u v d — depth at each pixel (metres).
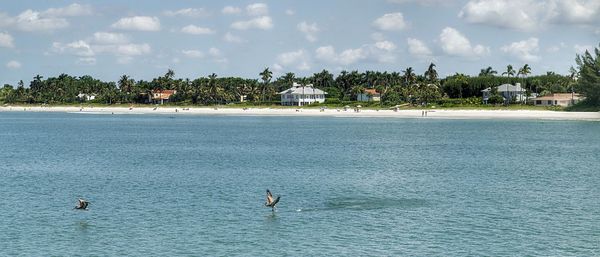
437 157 133.38
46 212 68.44
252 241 55.78
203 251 52.78
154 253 52.25
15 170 109.88
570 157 133.25
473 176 99.94
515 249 52.84
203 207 71.25
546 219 64.25
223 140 186.50
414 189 85.12
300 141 180.88
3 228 60.69
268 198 69.06
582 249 52.84
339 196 78.88
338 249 53.22
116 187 87.38
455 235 57.66
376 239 56.38
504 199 76.38
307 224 62.25
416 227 60.84
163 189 85.25
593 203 73.44
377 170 108.56
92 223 62.91
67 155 139.88
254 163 120.44
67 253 52.25
